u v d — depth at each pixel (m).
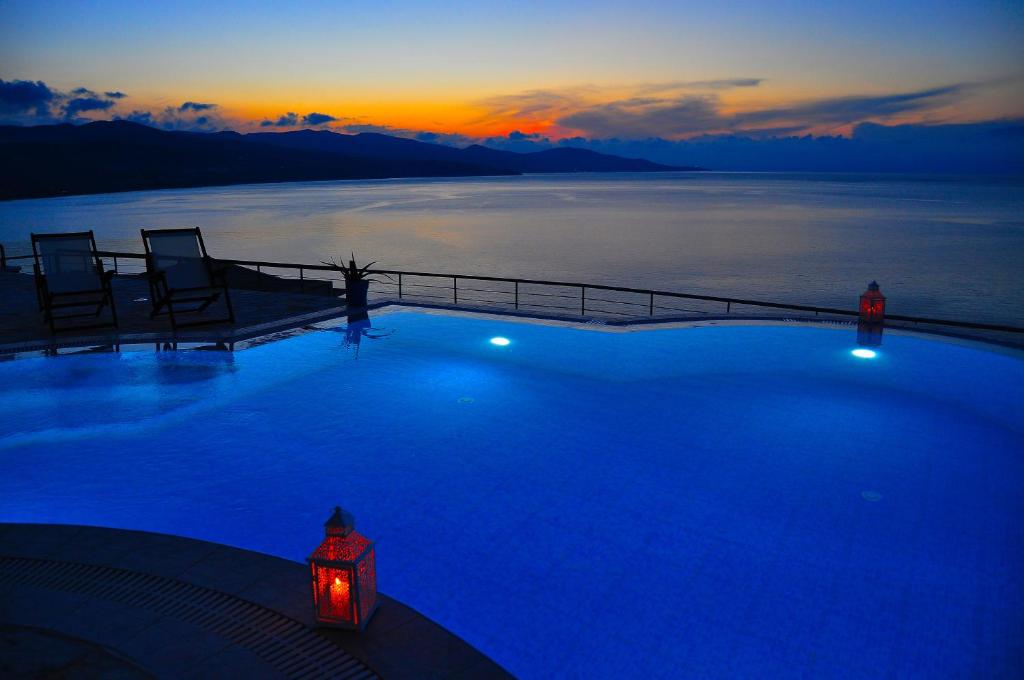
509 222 106.12
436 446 5.84
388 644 2.85
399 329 9.88
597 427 6.30
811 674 3.08
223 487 5.04
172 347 8.74
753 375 7.85
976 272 57.88
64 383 7.38
